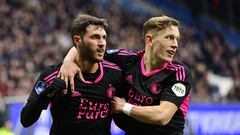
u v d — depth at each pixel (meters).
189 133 17.58
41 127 15.03
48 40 25.48
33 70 21.95
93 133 7.08
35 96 6.95
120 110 7.13
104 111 7.14
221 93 26.91
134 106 7.09
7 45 22.78
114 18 33.38
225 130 18.62
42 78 7.05
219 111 18.58
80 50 7.02
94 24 6.94
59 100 7.00
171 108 7.03
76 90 6.99
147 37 7.31
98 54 6.98
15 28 24.94
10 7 26.62
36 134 14.95
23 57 22.66
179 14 40.16
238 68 34.53
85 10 32.03
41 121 15.03
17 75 20.58
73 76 6.92
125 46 29.25
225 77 29.89
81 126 7.03
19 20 25.89
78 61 7.08
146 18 37.53
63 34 27.17
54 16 28.41
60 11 29.47
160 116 6.96
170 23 7.12
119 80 7.31
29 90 20.16
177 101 7.07
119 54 7.59
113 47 28.59
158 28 7.14
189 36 35.78
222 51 36.09
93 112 7.07
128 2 37.84
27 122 6.98
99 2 34.78
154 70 7.29
